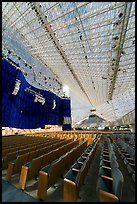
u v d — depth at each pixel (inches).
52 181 106.8
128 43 421.7
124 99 1043.3
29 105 780.6
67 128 1079.6
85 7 349.4
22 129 685.9
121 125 1131.3
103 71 642.2
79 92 1258.6
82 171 97.6
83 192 103.9
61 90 1206.3
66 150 220.4
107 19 360.2
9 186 111.0
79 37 446.0
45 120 919.7
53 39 485.1
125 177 134.3
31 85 797.9
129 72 611.2
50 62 730.8
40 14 394.6
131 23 349.1
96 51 496.1
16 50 581.9
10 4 390.6
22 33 529.7
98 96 1216.8
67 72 780.6
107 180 94.9
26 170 108.7
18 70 616.1
